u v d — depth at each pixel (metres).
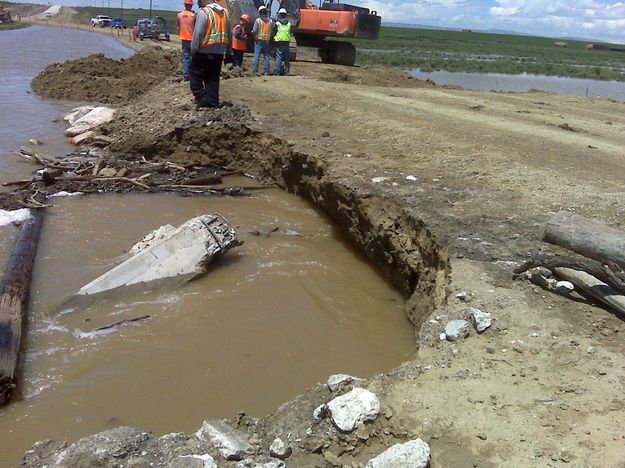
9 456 4.31
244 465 3.44
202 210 9.41
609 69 40.66
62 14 110.44
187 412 4.85
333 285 7.14
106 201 9.61
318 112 12.91
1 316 5.83
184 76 16.83
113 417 4.77
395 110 12.80
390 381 4.16
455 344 4.58
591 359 4.31
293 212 9.47
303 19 21.88
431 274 6.27
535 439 3.54
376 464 3.33
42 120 15.29
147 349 5.71
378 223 7.41
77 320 6.20
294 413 3.94
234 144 11.55
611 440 3.50
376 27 22.67
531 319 4.83
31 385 5.14
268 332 6.07
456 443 3.54
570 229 5.12
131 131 12.43
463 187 7.89
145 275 6.84
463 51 53.78
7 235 8.09
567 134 10.99
